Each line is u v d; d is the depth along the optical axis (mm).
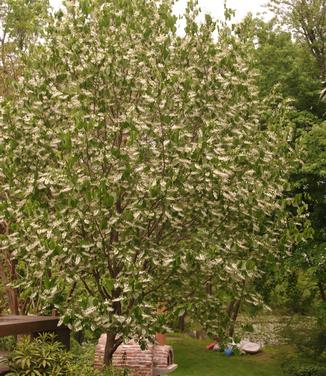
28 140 9117
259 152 9242
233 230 9477
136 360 11688
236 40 10000
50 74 9789
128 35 9562
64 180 8125
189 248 8695
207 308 9672
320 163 15109
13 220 9867
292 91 18344
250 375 17688
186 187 8438
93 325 8250
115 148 8727
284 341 20016
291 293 19094
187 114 9352
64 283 8602
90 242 8812
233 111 9547
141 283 8047
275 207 9578
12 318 9258
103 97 9398
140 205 8461
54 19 10117
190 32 9789
